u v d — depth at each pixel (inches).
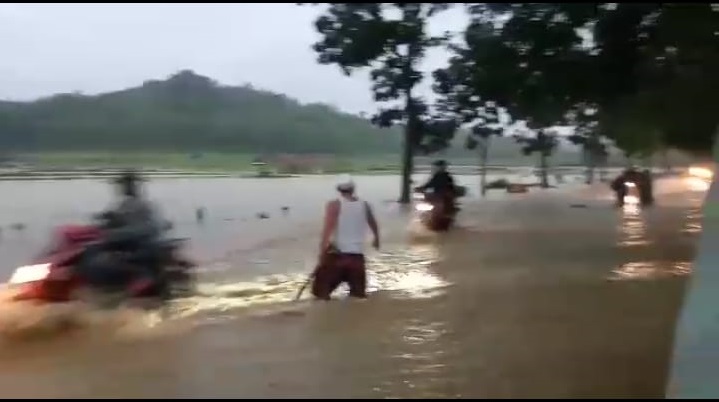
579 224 811.4
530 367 247.3
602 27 364.8
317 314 342.6
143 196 374.6
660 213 978.1
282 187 1066.7
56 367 257.9
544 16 341.1
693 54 397.7
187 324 323.9
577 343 278.5
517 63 388.2
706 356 213.0
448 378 237.1
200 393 225.9
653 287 399.5
